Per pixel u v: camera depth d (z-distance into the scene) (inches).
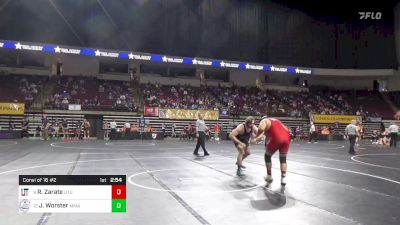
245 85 1675.7
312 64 1667.1
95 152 607.8
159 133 1200.2
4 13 1232.2
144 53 1374.3
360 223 183.9
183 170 381.4
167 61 1408.7
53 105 1181.1
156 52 1424.7
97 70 1449.3
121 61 1459.2
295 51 1646.2
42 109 1160.2
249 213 202.4
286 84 1750.7
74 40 1311.5
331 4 1665.8
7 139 1037.2
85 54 1291.8
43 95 1234.0
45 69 1364.4
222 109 1379.2
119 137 1136.8
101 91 1339.8
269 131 309.4
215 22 1526.8
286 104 1574.8
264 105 1521.9
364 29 1685.5
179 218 191.2
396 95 1710.1
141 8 1406.3
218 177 333.7
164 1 1445.6
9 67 1315.2
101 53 1314.0
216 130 1202.0
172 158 516.7
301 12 1658.5
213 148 767.7
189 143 955.3
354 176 355.6
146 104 1320.1
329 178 339.3
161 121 1277.1
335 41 1681.8
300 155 623.5
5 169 374.9
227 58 1542.8
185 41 1475.1
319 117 1486.2
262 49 1600.6
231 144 945.5
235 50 1555.1
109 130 1182.9
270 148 305.9
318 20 1675.7
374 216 197.8
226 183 300.2
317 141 1278.3
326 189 278.8
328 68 1669.5
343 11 1679.4
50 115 1166.3
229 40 1547.7
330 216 197.5
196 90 1515.7
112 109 1240.2
